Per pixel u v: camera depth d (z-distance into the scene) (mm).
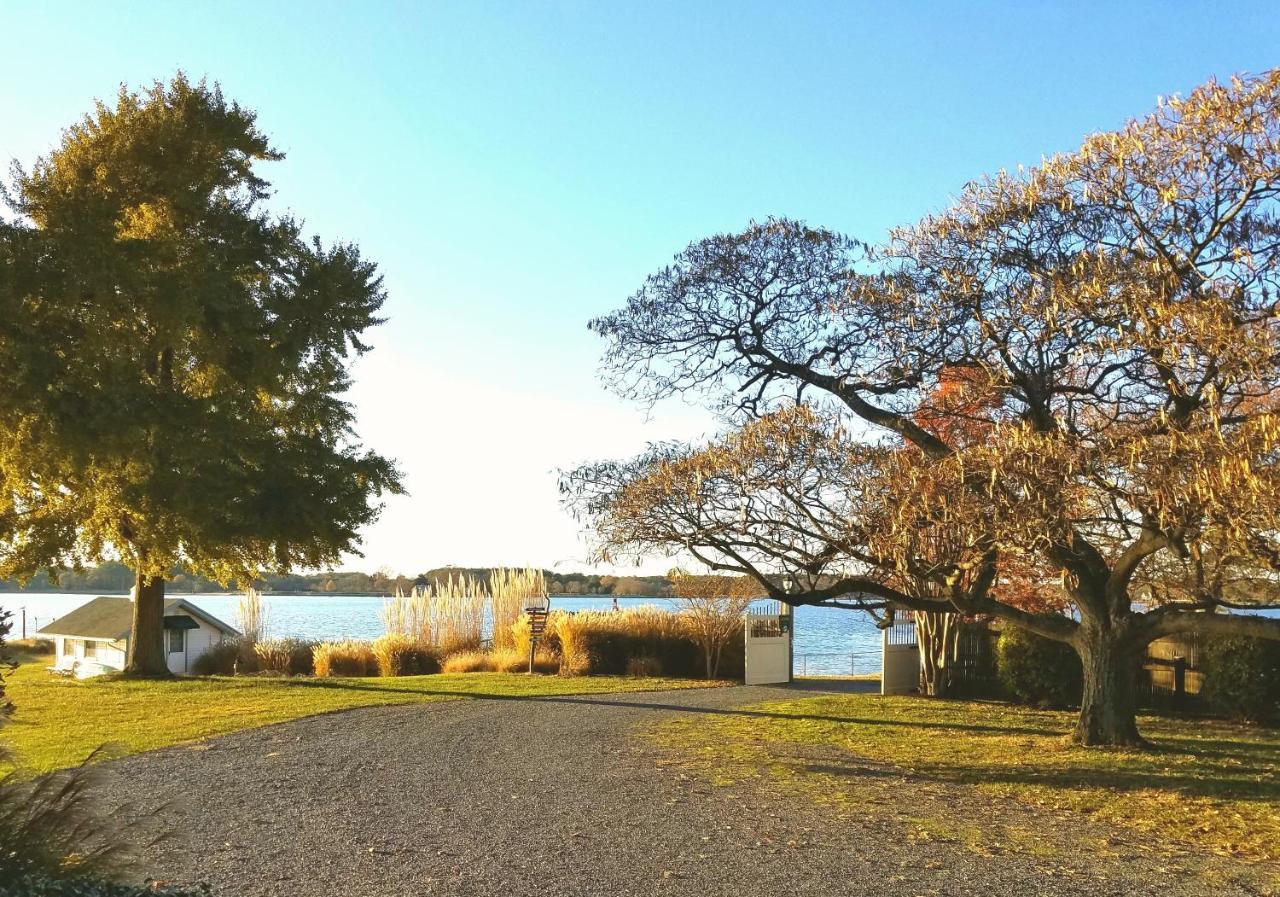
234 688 18922
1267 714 15047
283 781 9234
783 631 22359
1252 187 9398
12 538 21234
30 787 4859
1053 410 10805
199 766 10094
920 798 8883
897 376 12086
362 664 25594
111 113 20906
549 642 24906
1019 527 8469
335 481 21641
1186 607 11508
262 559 21750
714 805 8320
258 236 21797
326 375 23078
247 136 22141
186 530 19562
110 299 17672
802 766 10594
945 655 19344
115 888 4738
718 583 23344
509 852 6598
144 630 21797
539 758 10766
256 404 22578
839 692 20000
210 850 6598
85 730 12914
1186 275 9742
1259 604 12078
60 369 17141
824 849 6812
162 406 18531
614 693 18797
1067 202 10305
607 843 6887
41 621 52375
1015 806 8586
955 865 6438
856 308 12297
